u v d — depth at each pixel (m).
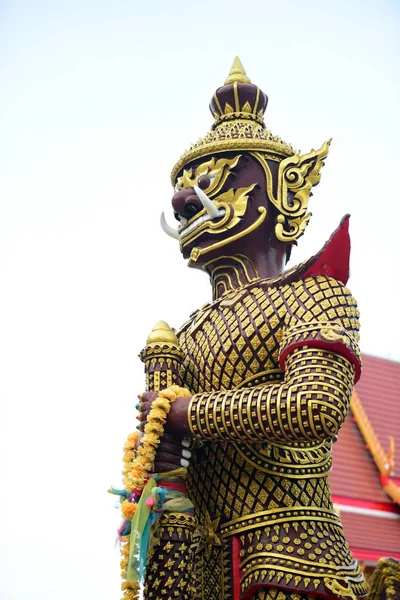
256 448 5.08
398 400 18.89
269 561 4.80
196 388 5.41
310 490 5.03
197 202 5.74
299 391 4.62
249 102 6.32
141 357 5.43
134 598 4.75
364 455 17.66
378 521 16.30
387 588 4.46
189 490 5.36
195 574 5.07
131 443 5.15
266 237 5.83
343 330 4.80
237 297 5.48
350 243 5.21
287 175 5.88
